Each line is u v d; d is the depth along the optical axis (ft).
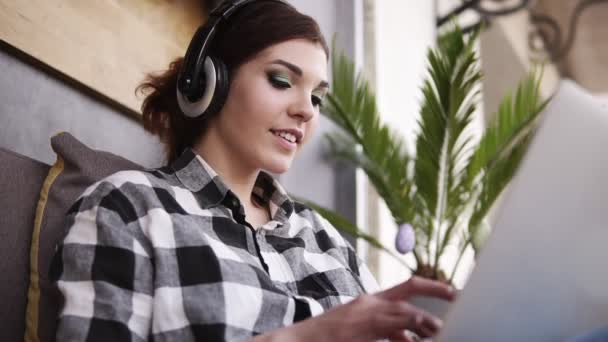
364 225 8.21
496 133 7.04
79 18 4.84
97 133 5.13
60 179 3.62
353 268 4.11
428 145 6.96
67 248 2.90
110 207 3.01
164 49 5.78
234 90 3.59
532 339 1.95
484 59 16.35
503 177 6.79
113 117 5.29
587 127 1.83
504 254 1.82
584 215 1.85
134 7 5.42
